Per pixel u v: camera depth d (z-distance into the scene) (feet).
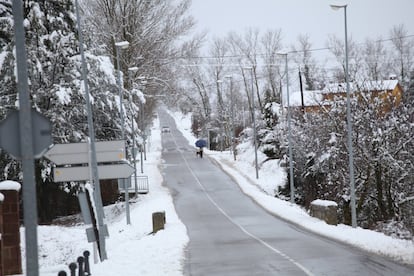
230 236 77.05
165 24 183.01
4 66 96.43
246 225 92.17
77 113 106.52
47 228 85.61
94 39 123.34
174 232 79.36
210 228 89.25
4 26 98.37
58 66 104.53
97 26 169.78
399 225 93.97
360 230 74.02
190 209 123.03
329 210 84.58
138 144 141.59
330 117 113.80
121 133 120.78
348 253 56.18
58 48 103.04
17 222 58.59
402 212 101.04
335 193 116.88
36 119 26.84
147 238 74.28
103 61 110.22
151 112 254.88
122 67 172.55
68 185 109.29
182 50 191.83
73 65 104.88
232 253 59.67
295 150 151.74
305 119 143.13
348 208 107.55
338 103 113.70
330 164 116.26
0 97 98.02
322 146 117.08
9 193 58.70
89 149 55.57
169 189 162.09
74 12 107.55
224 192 154.81
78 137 105.50
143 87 183.93
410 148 104.88
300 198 151.23
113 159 56.75
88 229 54.03
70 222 119.75
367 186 103.14
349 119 81.46
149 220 104.42
